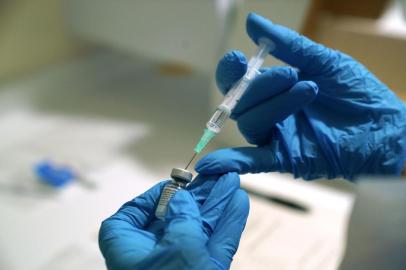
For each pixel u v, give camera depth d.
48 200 0.70
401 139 0.53
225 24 0.75
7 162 0.76
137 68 1.13
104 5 0.88
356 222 0.42
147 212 0.50
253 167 0.52
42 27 0.92
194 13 0.76
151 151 0.79
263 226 0.68
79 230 0.66
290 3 0.67
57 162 0.77
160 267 0.45
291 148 0.53
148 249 0.47
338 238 0.67
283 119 0.52
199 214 0.48
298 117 0.55
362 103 0.54
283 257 0.64
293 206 0.71
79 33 0.97
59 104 0.97
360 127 0.53
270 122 0.52
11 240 0.64
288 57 0.54
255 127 0.52
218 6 0.74
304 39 0.54
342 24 0.79
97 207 0.69
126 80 1.11
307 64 0.54
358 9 0.92
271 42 0.54
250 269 0.62
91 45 1.04
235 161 0.51
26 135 0.85
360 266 0.43
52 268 0.62
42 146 0.81
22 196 0.71
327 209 0.72
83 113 0.94
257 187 0.74
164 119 0.92
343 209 0.72
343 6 0.93
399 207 0.42
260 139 0.54
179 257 0.45
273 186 0.74
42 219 0.67
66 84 1.00
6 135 0.84
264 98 0.52
